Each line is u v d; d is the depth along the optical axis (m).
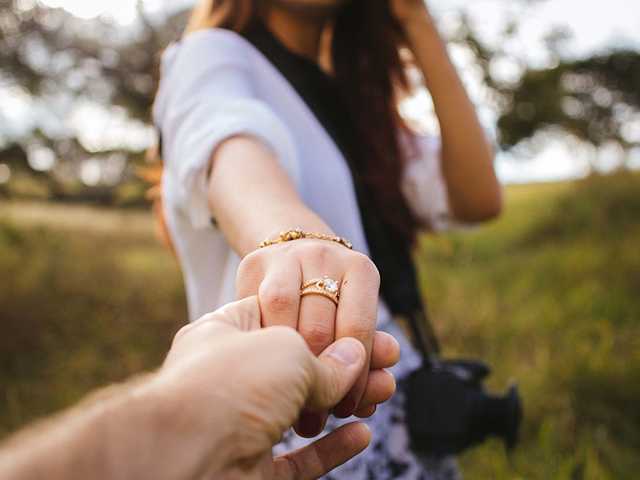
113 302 2.66
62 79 3.11
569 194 3.80
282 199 0.43
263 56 0.65
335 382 0.26
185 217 0.57
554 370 1.77
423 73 0.78
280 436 0.22
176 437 0.19
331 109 0.69
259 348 0.22
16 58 2.96
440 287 2.75
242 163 0.46
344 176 0.64
